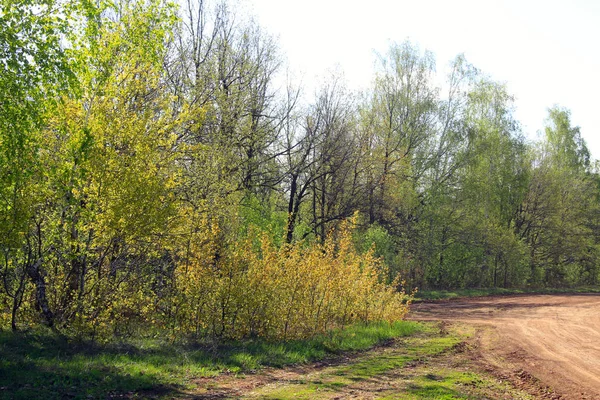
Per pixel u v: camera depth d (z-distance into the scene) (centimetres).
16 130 913
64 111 1091
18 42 912
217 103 2162
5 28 902
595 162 6056
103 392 826
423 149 4006
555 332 1880
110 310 1153
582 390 1028
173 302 1345
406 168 3738
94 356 1041
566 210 5294
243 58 2502
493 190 4416
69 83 996
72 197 1110
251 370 1109
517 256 4531
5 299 1164
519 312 2695
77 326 1114
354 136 3189
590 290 4850
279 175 2916
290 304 1495
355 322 1873
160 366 1041
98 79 1162
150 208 1124
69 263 1169
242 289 1368
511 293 4138
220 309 1373
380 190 3528
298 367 1185
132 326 1344
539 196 5153
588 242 5266
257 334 1448
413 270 3834
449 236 4222
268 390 939
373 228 3428
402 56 3891
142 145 1166
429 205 3978
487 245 4425
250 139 2430
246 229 2089
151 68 1301
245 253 1399
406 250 3719
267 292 1420
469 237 4203
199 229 1364
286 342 1444
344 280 1745
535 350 1486
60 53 955
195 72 2303
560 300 3472
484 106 4562
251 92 2503
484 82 4616
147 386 889
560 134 5572
